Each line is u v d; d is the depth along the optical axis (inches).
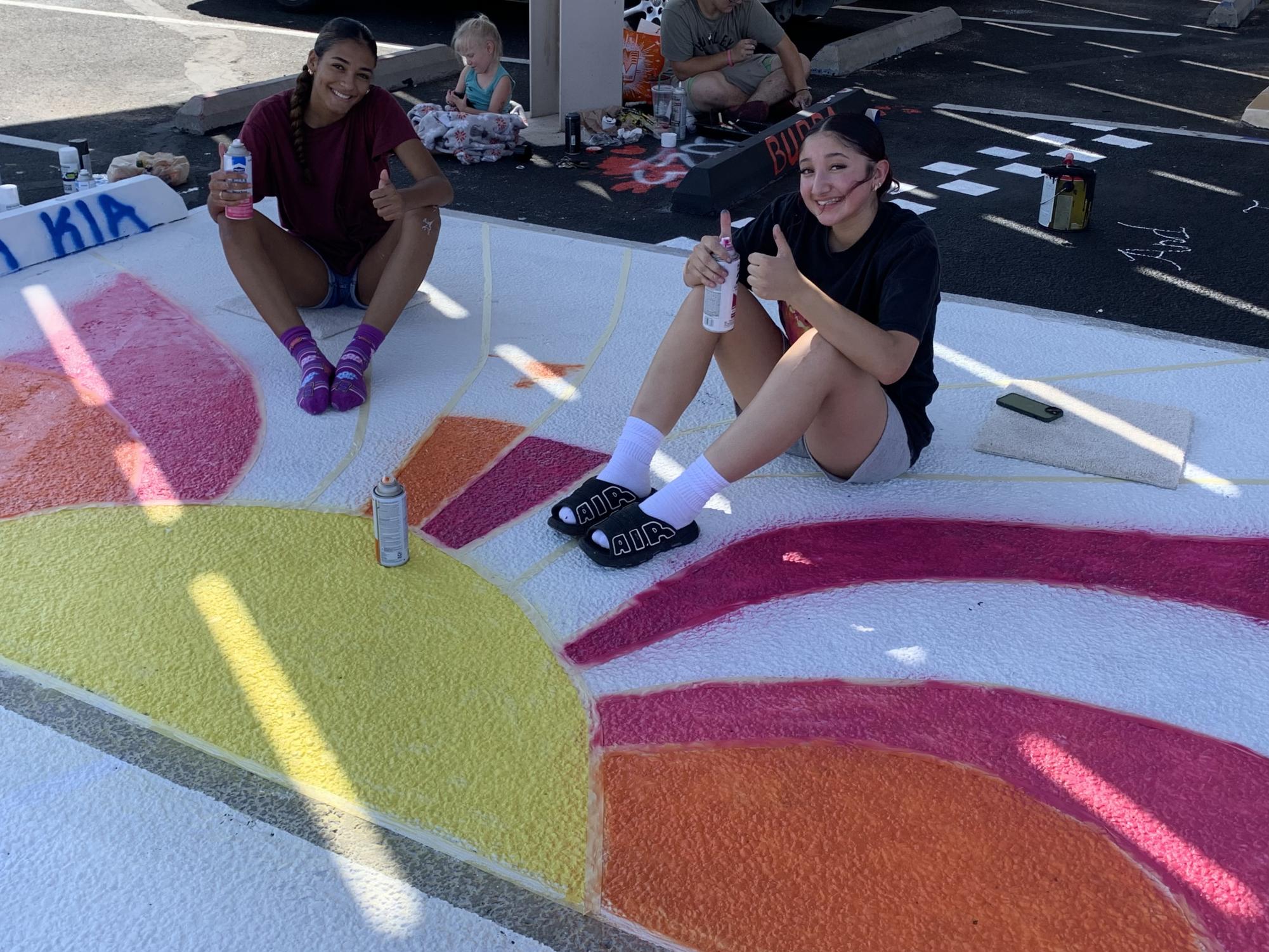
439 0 462.6
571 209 238.7
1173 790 90.1
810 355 111.7
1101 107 325.1
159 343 166.6
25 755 92.0
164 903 79.7
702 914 79.4
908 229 114.3
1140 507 128.0
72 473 132.3
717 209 235.5
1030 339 171.2
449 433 143.5
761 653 105.3
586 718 97.3
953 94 338.3
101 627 106.3
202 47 387.5
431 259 160.7
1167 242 217.6
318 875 82.2
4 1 450.0
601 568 117.5
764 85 295.9
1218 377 159.2
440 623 108.4
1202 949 77.0
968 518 126.3
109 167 247.9
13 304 178.2
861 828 86.4
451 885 81.6
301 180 161.3
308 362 149.9
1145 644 106.7
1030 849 84.6
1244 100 333.7
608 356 165.9
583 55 282.8
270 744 93.7
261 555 117.9
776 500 129.5
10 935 77.1
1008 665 103.8
